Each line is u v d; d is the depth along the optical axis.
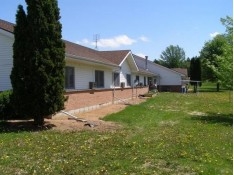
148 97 41.00
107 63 27.16
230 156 10.46
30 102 15.30
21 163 9.49
